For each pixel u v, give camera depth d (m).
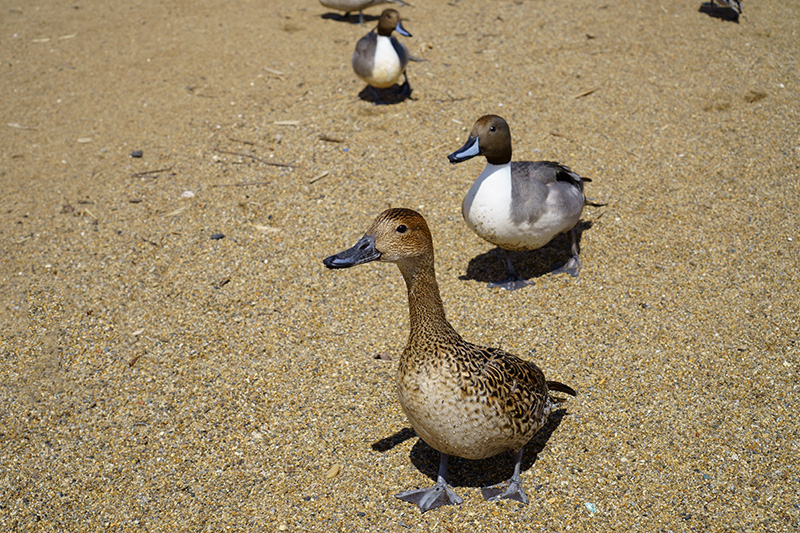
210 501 1.29
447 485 1.28
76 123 2.12
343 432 1.38
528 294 1.60
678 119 2.02
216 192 1.86
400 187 1.85
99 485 1.32
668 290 1.58
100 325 1.57
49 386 1.47
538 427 1.26
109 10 2.88
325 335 1.54
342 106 2.11
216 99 2.19
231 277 1.67
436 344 1.21
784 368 1.43
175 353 1.52
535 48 2.34
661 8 2.61
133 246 1.74
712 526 1.23
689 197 1.79
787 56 2.24
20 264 1.70
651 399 1.39
